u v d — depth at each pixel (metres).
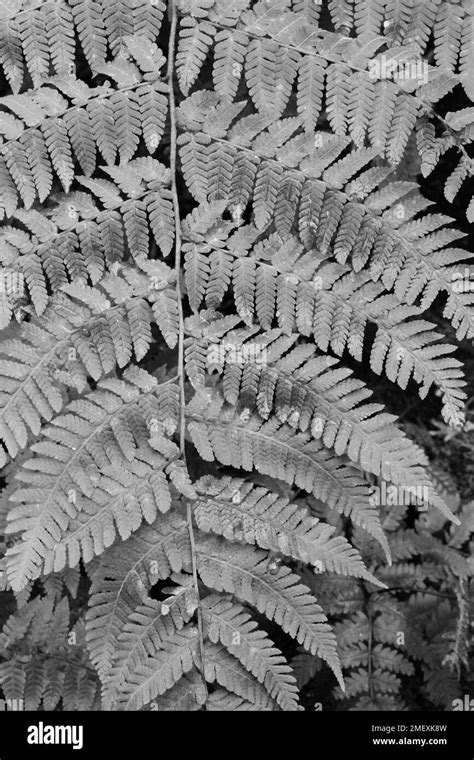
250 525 1.96
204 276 2.01
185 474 1.96
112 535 1.89
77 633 2.38
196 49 2.00
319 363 1.98
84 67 2.39
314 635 1.90
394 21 1.96
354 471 1.97
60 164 1.97
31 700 2.32
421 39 1.97
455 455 2.83
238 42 2.00
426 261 1.96
